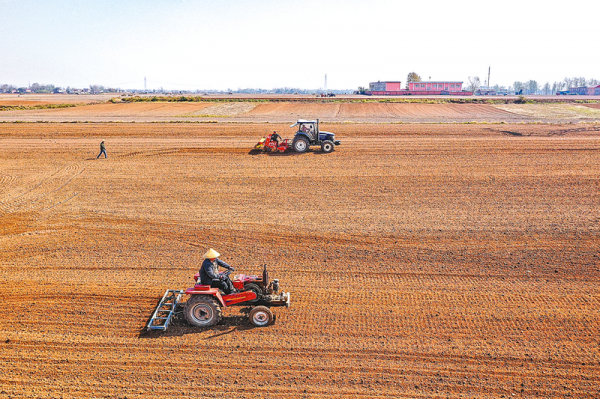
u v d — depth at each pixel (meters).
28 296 9.40
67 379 6.81
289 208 15.41
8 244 12.43
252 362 7.18
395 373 6.89
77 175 20.27
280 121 39.81
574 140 27.62
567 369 6.94
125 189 17.95
